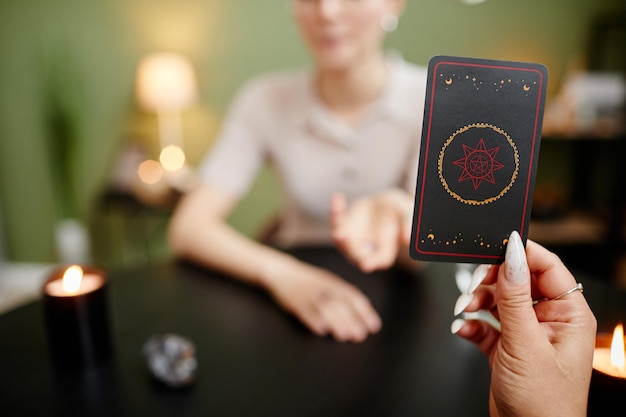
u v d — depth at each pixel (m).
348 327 0.49
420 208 0.31
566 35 1.67
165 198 1.74
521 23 1.67
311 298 0.53
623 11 1.61
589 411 0.31
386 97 0.86
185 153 1.94
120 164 1.88
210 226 0.72
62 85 1.90
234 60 1.84
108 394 0.41
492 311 0.38
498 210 0.31
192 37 1.83
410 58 1.75
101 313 0.45
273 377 0.43
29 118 1.95
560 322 0.29
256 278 0.61
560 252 1.65
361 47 0.78
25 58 1.89
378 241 0.55
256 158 0.94
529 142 0.31
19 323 0.53
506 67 0.30
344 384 0.42
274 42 1.80
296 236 0.97
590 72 1.67
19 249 2.09
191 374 0.42
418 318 0.52
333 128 0.88
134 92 1.88
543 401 0.27
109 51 1.86
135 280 0.64
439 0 1.68
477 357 0.45
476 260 0.32
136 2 1.81
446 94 0.30
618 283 1.56
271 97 0.93
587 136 1.54
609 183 1.75
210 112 1.89
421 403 0.39
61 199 2.02
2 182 2.03
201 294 0.60
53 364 0.45
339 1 0.71
